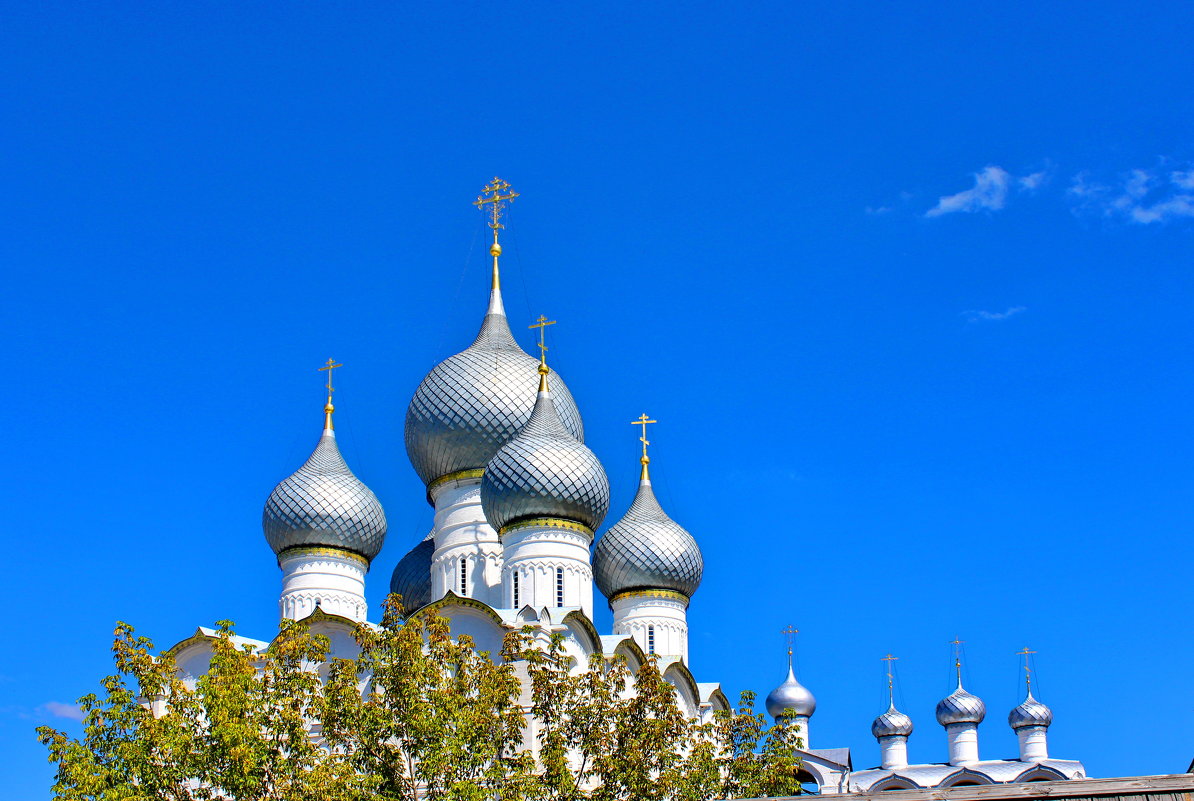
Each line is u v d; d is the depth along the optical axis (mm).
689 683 79688
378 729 53188
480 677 55438
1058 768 117500
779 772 56906
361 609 79812
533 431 77188
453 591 78625
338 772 51625
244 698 52625
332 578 78938
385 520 82000
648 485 89188
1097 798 29234
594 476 76188
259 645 73938
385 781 52250
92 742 51688
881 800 30719
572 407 85312
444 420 81125
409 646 54156
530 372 83000
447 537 80125
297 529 78938
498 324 86438
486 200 89812
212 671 54781
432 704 53156
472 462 80938
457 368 82188
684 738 58594
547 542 74688
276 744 52719
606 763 54719
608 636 74500
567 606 73750
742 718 59625
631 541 84875
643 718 56562
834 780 115250
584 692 64938
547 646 68625
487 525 79438
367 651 56000
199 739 51812
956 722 123875
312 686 55250
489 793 51250
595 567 86188
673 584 84938
